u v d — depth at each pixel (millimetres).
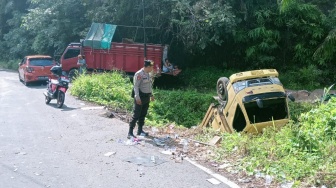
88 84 14664
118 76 16172
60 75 12969
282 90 10156
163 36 22016
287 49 21203
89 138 8492
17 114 11531
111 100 13461
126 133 8938
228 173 6180
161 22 21234
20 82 21234
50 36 26172
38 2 28609
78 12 25453
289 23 20094
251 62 21547
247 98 9844
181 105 15438
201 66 22781
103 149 7617
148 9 21406
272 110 10344
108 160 6934
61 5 25062
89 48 19938
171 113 14281
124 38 21359
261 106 9586
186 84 21578
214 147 7539
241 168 6223
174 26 21312
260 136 8828
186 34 19844
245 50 21297
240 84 10188
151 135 8789
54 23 25703
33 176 6199
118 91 13781
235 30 19875
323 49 19109
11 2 34719
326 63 20094
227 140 7844
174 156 7113
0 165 6719
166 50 19125
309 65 20125
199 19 19188
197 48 20703
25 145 8008
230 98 10406
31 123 10195
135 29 22250
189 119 14477
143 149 7578
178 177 6039
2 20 37219
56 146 7898
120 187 5711
